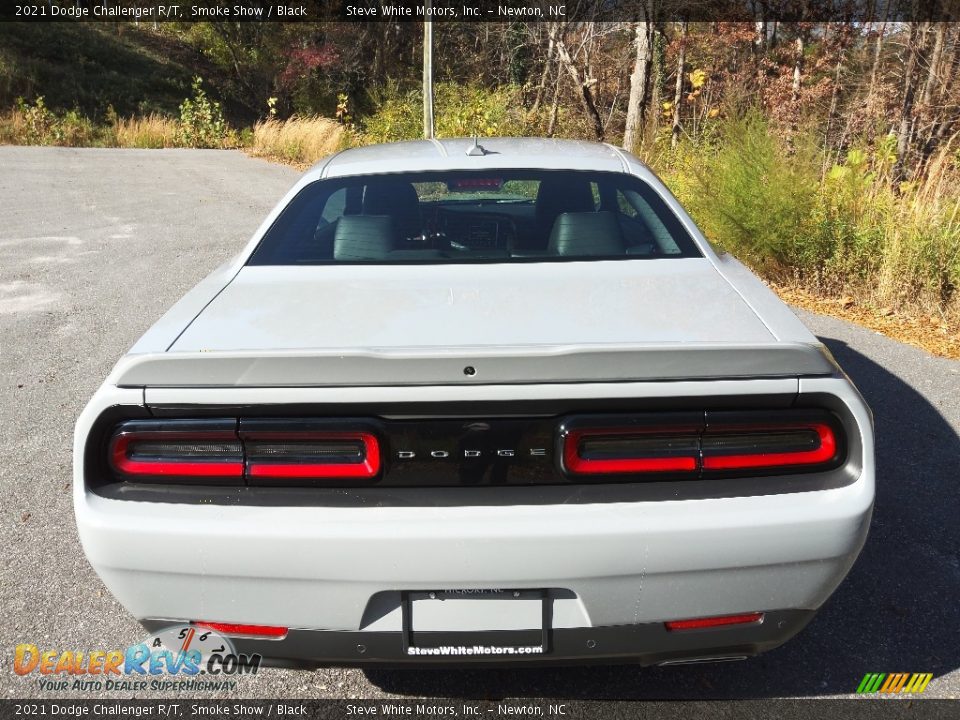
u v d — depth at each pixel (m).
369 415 1.83
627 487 1.84
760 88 19.41
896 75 16.03
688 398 1.81
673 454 1.83
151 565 1.83
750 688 2.28
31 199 12.55
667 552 1.78
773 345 1.82
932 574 2.80
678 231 2.79
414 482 1.84
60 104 38.12
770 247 6.71
